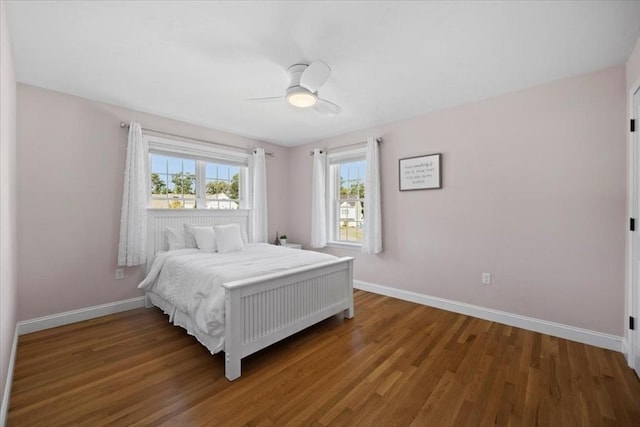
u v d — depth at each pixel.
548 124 2.53
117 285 3.10
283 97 2.40
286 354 2.22
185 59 2.16
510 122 2.74
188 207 3.79
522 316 2.69
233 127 3.89
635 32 1.82
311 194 4.70
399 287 3.61
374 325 2.77
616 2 1.56
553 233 2.52
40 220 2.63
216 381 1.87
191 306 2.25
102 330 2.63
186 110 3.24
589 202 2.35
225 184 4.20
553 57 2.12
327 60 2.17
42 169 2.65
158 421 1.52
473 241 2.98
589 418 1.54
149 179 3.36
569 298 2.45
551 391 1.76
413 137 3.45
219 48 2.02
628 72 2.13
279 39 1.91
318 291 2.61
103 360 2.11
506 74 2.38
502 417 1.55
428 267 3.34
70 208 2.80
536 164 2.60
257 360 2.13
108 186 3.03
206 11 1.64
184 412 1.58
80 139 2.85
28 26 1.77
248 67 2.28
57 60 2.18
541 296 2.59
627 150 2.16
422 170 3.34
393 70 2.32
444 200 3.19
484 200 2.90
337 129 4.00
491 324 2.78
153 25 1.77
